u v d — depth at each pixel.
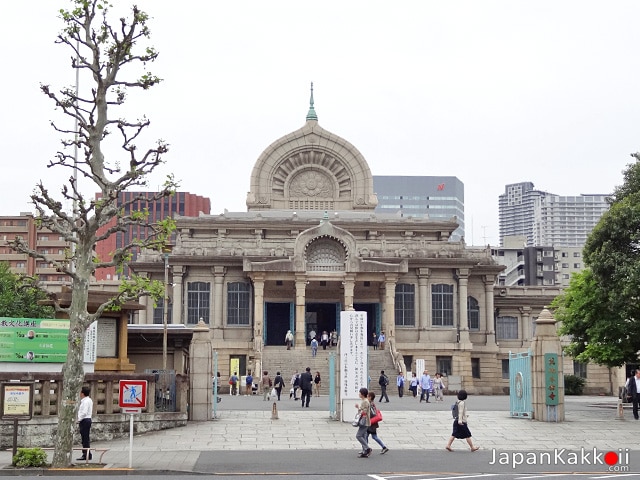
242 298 92.88
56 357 39.88
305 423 44.78
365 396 34.44
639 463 32.12
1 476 29.05
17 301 83.31
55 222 32.78
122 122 33.16
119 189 33.00
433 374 92.44
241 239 98.19
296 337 88.44
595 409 58.41
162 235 33.34
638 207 55.06
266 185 107.44
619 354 58.78
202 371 46.62
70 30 31.98
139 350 51.84
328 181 108.31
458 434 36.00
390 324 89.69
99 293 43.53
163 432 41.47
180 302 92.00
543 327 46.09
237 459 32.97
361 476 28.48
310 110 109.00
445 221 104.38
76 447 36.84
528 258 178.75
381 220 104.25
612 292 55.03
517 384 48.09
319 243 90.06
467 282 94.88
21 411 30.98
